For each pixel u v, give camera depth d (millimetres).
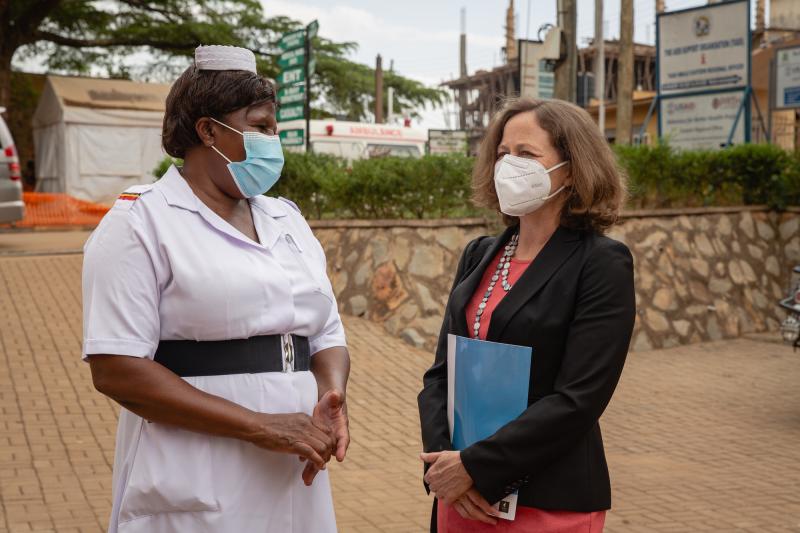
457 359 2324
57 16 26219
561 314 2219
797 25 34250
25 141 27234
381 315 9219
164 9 27203
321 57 35531
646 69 40344
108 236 2051
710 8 15672
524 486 2215
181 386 2004
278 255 2246
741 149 11656
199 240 2104
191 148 2184
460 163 10086
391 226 9719
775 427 6734
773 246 11633
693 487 5312
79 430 5891
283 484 2191
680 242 10773
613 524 4660
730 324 10523
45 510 4520
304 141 13578
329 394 2191
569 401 2133
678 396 7723
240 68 2174
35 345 7832
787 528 4637
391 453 5875
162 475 2051
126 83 22203
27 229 16812
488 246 2580
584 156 2311
